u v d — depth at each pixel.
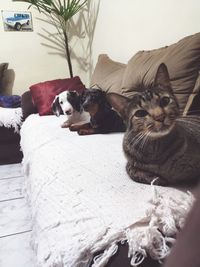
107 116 1.57
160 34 1.75
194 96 1.12
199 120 0.94
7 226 1.55
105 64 2.18
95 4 2.65
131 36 2.11
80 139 1.51
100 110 1.56
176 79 1.16
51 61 3.06
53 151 1.36
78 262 0.66
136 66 1.49
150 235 0.64
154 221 0.68
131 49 2.13
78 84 2.38
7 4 2.77
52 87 2.28
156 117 0.88
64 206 0.87
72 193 0.93
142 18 1.93
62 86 2.30
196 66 1.16
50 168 1.18
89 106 1.55
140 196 0.86
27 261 1.29
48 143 1.50
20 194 1.90
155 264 0.61
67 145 1.42
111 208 0.80
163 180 0.91
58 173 1.11
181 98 1.14
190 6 1.46
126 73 1.59
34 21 2.89
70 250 0.68
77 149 1.35
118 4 2.23
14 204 1.78
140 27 1.97
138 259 0.61
